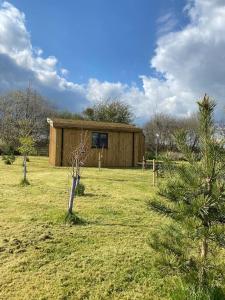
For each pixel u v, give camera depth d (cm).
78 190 1133
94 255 595
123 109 4584
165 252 417
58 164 2300
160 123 4453
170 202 416
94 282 503
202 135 402
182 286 407
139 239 681
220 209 378
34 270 534
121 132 2484
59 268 543
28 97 4394
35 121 4369
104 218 834
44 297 457
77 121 2497
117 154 2477
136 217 852
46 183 1398
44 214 847
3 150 3262
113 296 467
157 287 490
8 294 462
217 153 392
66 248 622
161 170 440
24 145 1448
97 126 2383
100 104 4619
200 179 397
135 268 548
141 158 2673
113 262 567
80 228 740
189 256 419
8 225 745
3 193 1136
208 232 374
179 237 420
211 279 396
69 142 2325
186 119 4216
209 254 435
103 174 1850
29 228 722
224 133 403
